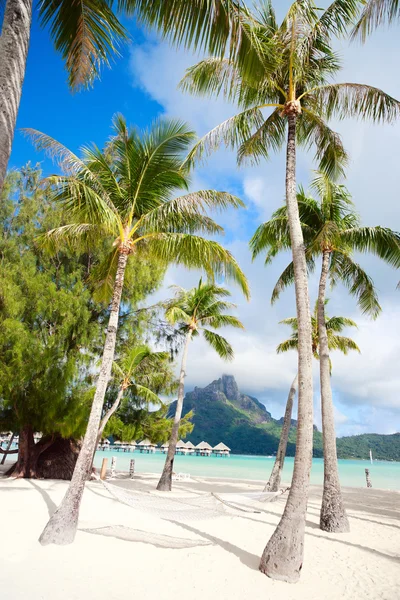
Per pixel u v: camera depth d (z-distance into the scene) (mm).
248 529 8469
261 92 8617
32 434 14594
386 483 32375
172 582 5172
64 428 13172
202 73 8125
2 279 12570
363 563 6578
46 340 13344
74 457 15672
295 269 6773
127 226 8594
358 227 11289
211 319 17312
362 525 9844
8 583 4602
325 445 9625
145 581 5141
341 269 13211
